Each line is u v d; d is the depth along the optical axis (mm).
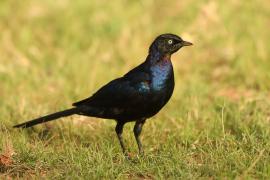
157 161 13961
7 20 26547
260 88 20250
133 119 15039
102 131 16344
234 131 16516
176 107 18359
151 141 15906
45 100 19250
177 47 14805
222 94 20031
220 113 17234
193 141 15664
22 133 15703
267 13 25984
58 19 26734
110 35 25203
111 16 26578
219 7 25656
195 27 24297
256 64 21688
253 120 16641
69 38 24984
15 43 24453
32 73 21672
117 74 21547
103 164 13648
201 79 21359
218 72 21812
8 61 22578
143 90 14648
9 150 14484
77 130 16406
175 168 13438
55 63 22734
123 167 13688
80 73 21438
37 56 23266
